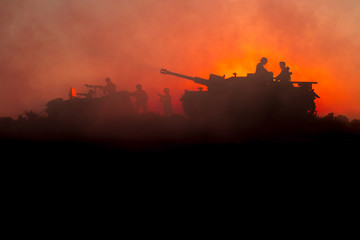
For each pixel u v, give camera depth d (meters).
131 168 13.88
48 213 9.28
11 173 12.74
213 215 9.38
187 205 10.01
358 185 12.10
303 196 10.87
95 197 10.48
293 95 32.06
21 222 8.70
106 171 13.38
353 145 20.44
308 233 8.45
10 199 10.16
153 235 8.29
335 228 8.70
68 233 8.29
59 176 12.62
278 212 9.63
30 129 23.41
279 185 11.95
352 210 9.80
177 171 13.49
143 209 9.67
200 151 17.47
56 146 18.12
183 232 8.45
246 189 11.44
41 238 7.91
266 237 8.25
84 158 15.39
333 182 12.38
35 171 13.14
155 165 14.43
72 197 10.45
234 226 8.77
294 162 15.41
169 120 27.66
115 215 9.23
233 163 14.91
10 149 17.19
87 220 8.88
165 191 11.12
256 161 15.39
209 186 11.70
